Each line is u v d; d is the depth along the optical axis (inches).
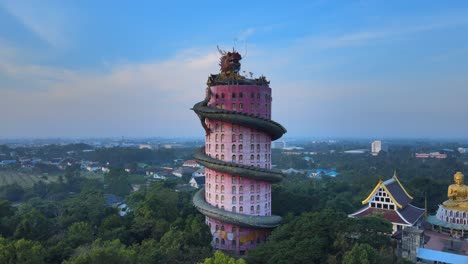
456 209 4854.8
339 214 3976.4
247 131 4694.9
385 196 5123.0
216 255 3051.2
